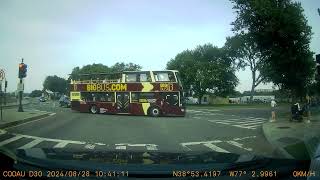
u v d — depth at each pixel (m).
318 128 21.25
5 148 3.91
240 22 33.72
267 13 31.50
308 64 33.84
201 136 18.64
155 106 36.16
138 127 23.17
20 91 36.47
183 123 26.86
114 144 15.08
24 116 29.36
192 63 82.25
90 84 40.06
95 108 39.44
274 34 32.09
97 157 3.46
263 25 32.81
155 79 36.53
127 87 37.38
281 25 31.56
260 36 32.88
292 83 34.66
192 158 3.51
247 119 31.72
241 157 3.65
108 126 23.53
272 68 34.19
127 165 3.02
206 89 83.81
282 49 32.59
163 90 36.22
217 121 29.16
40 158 3.28
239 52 82.94
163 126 24.14
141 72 37.09
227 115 38.34
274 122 26.86
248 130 22.03
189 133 20.00
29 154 3.47
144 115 36.84
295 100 34.97
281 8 31.88
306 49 32.97
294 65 33.31
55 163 3.10
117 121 28.12
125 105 37.25
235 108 59.88
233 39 79.69
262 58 35.69
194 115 38.62
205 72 81.06
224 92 86.31
